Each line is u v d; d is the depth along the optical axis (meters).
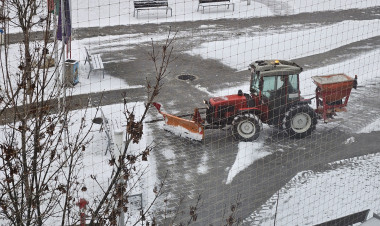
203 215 9.56
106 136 12.60
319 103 14.14
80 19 25.81
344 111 14.20
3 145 4.88
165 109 15.29
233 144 12.85
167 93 16.69
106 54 20.97
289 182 10.88
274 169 11.52
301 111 13.00
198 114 12.91
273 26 25.34
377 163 11.80
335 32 24.03
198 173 11.30
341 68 19.47
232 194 10.38
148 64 19.70
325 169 11.51
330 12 28.12
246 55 21.03
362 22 25.73
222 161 11.93
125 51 21.41
